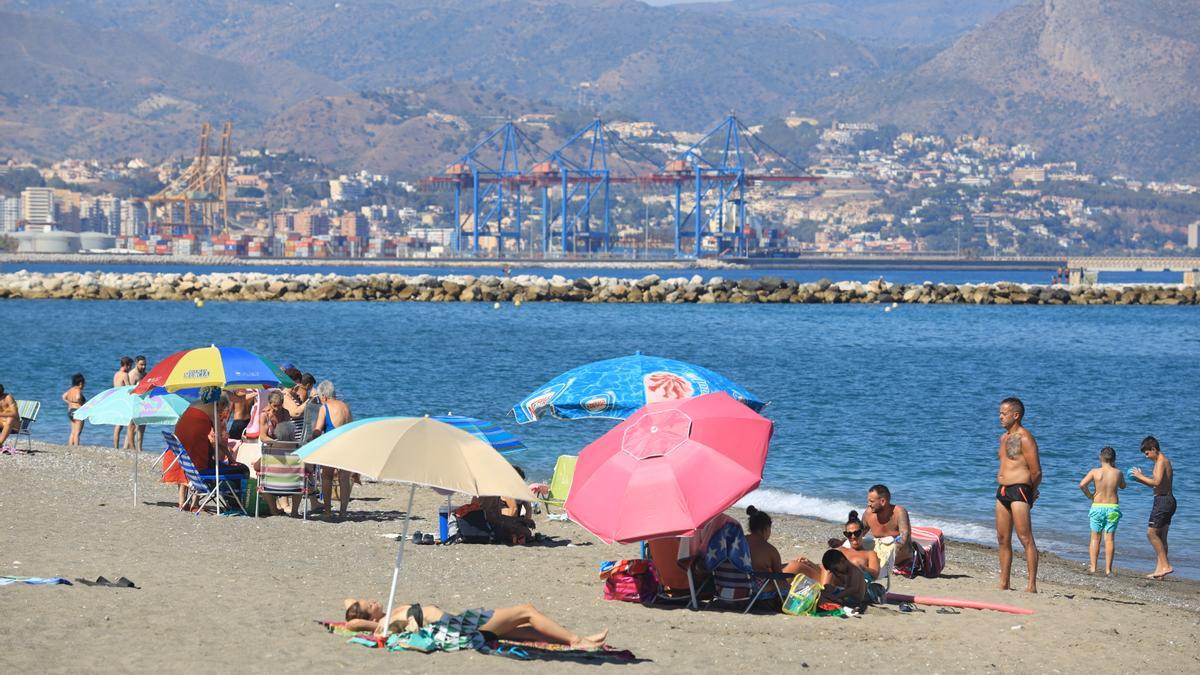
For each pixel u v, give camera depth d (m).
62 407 57.09
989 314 151.62
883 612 21.48
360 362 84.25
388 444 17.77
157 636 17.39
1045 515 35.00
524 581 23.11
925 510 35.47
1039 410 62.59
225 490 29.27
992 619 21.23
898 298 175.00
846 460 44.47
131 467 36.78
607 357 90.19
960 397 67.00
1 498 29.27
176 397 30.88
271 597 20.28
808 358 92.69
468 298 173.12
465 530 27.11
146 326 119.25
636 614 20.59
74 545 24.00
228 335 108.62
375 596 21.08
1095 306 169.88
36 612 18.25
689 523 18.86
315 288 174.50
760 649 18.55
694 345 104.25
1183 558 29.62
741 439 19.83
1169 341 112.88
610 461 19.97
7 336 104.25
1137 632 20.78
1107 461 27.69
